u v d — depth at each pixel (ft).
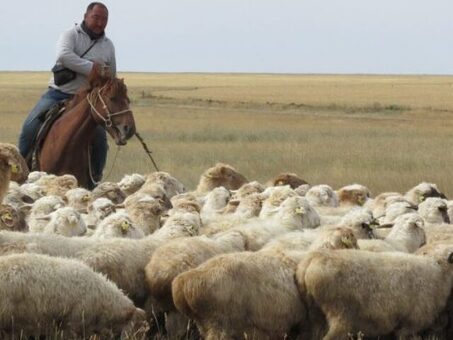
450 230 52.80
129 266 41.55
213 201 63.98
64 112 73.61
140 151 136.26
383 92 424.05
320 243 43.75
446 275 42.27
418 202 67.82
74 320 37.37
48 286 36.86
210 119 228.63
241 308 38.52
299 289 39.78
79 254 41.96
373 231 49.83
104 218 50.49
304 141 156.87
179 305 38.40
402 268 41.11
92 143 75.00
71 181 65.05
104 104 70.64
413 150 137.08
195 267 40.40
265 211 55.26
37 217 51.11
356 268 39.99
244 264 38.91
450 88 470.80
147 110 273.54
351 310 39.75
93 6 75.92
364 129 191.11
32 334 36.91
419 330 41.68
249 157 126.00
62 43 75.25
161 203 57.06
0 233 43.16
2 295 36.17
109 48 77.05
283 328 39.63
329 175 103.45
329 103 327.06
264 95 394.93
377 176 101.65
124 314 38.32
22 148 75.31
